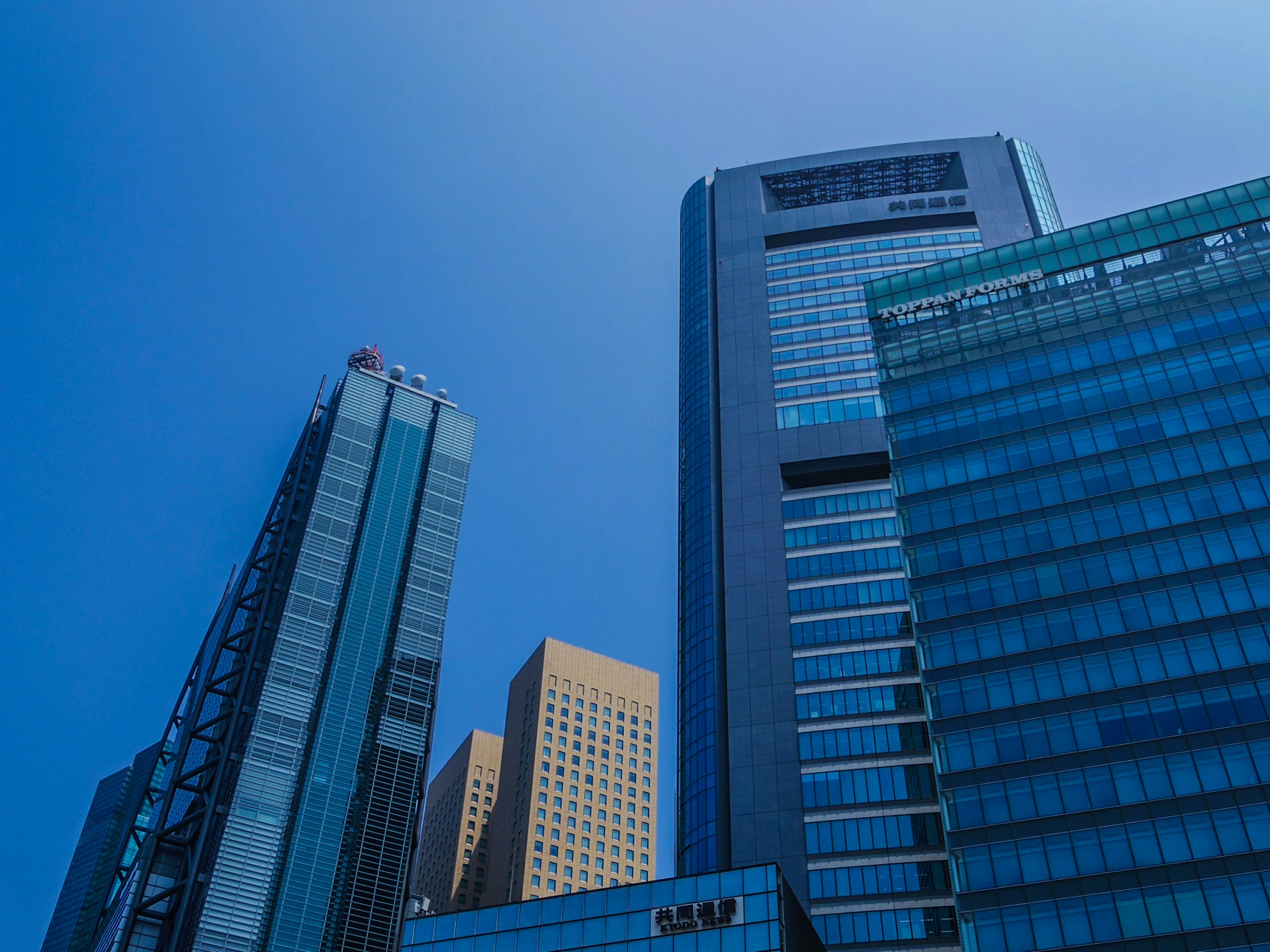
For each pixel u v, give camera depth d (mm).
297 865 150500
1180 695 72188
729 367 150125
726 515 135625
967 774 74688
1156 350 91625
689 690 127188
